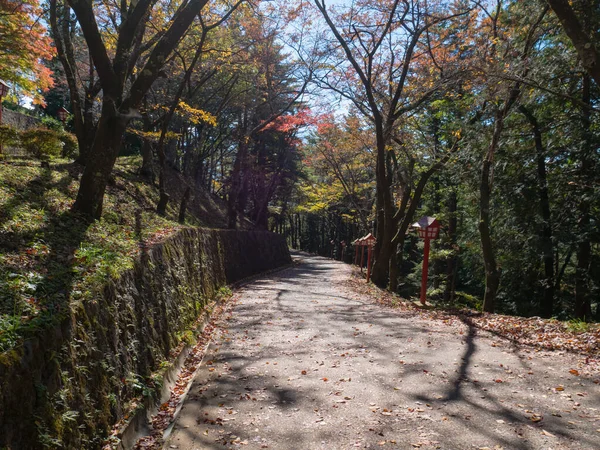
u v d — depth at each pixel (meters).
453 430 4.70
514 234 17.27
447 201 25.38
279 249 37.72
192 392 6.00
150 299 6.72
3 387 2.73
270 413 5.27
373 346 8.30
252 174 35.34
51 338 3.48
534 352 7.68
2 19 12.59
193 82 24.73
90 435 3.71
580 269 15.65
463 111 16.83
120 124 8.66
